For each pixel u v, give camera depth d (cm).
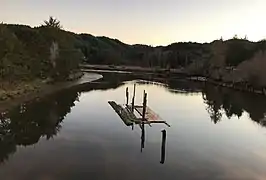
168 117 4144
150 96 6375
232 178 2128
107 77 11131
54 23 8806
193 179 2072
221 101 5875
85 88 7312
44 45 7944
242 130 3556
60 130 3234
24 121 3556
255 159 2541
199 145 2880
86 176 2050
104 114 4212
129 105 4928
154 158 2455
